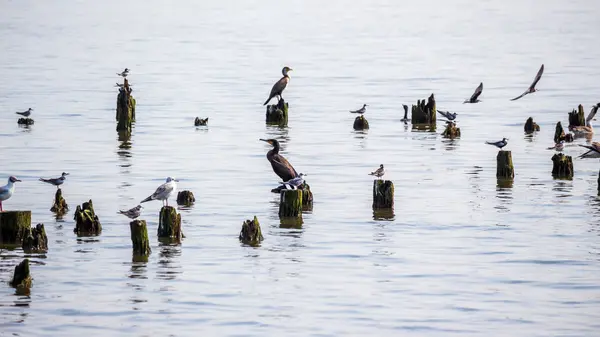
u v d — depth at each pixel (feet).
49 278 104.73
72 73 319.47
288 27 543.80
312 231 123.44
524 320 93.81
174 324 92.68
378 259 112.06
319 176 157.99
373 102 253.03
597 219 128.88
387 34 496.64
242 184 151.23
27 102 247.09
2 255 112.37
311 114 231.09
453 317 94.68
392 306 97.50
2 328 91.40
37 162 168.14
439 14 652.89
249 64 353.10
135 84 289.74
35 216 130.11
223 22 581.53
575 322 93.20
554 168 157.79
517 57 376.48
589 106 242.17
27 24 553.64
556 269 108.47
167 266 108.99
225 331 91.15
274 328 91.86
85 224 121.60
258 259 111.75
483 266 109.60
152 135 198.29
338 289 102.12
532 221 128.36
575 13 641.40
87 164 166.71
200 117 224.33
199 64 352.69
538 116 226.17
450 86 287.69
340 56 384.68
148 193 144.25
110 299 98.84
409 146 186.09
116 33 498.69
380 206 134.82
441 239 120.16
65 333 90.48
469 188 148.46
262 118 223.51
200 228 124.67
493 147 184.85
